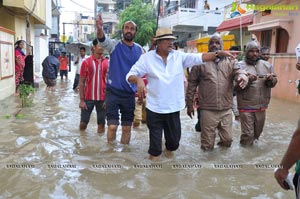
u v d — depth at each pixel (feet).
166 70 14.58
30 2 47.11
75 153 16.12
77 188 11.97
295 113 29.99
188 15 95.55
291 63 39.63
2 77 33.42
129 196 11.43
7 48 35.32
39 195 11.34
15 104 30.73
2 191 11.61
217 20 96.84
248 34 65.41
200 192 11.90
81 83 20.11
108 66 18.47
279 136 20.89
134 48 17.53
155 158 15.24
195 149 17.40
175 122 15.08
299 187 7.43
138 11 104.42
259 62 18.42
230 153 16.80
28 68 40.57
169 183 12.65
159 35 14.38
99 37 16.97
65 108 29.19
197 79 17.30
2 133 19.57
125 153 16.22
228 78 16.80
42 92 41.45
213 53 14.83
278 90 42.57
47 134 19.61
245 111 17.99
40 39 74.13
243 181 13.03
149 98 14.83
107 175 13.28
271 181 13.07
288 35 46.85
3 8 45.16
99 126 20.13
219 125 17.38
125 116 17.71
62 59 64.64
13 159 14.94
